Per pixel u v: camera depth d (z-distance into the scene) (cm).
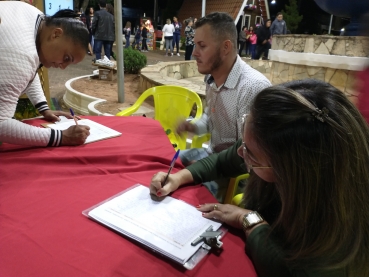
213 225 104
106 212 105
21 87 144
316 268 74
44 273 80
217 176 144
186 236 97
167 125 284
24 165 137
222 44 180
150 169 145
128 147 164
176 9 2019
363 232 75
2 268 81
